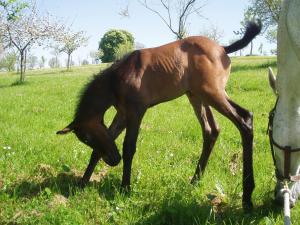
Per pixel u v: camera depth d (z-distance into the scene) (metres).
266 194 1.94
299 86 1.46
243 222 1.70
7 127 3.54
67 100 5.56
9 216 1.82
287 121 1.52
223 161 2.52
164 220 1.75
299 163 1.57
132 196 1.99
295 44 1.40
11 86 9.43
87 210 1.86
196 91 2.04
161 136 3.23
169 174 2.22
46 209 1.85
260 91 5.85
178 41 2.13
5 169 2.33
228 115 1.96
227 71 2.07
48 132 3.38
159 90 2.06
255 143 2.95
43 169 2.34
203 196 1.97
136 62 2.05
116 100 2.09
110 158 2.12
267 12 13.12
